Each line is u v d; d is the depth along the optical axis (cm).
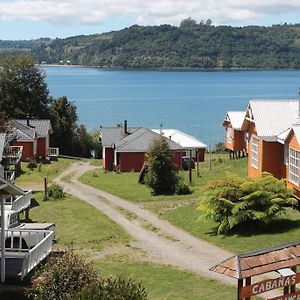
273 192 2527
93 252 2286
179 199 3431
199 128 10231
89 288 1293
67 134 7212
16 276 1800
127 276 1917
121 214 3084
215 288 1775
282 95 16700
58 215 3020
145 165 4144
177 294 1714
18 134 5434
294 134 2798
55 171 4938
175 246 2381
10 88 7250
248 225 2508
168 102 15688
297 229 2420
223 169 4575
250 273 1214
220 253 2248
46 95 7450
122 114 12762
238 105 14450
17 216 2523
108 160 5281
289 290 1307
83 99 16712
